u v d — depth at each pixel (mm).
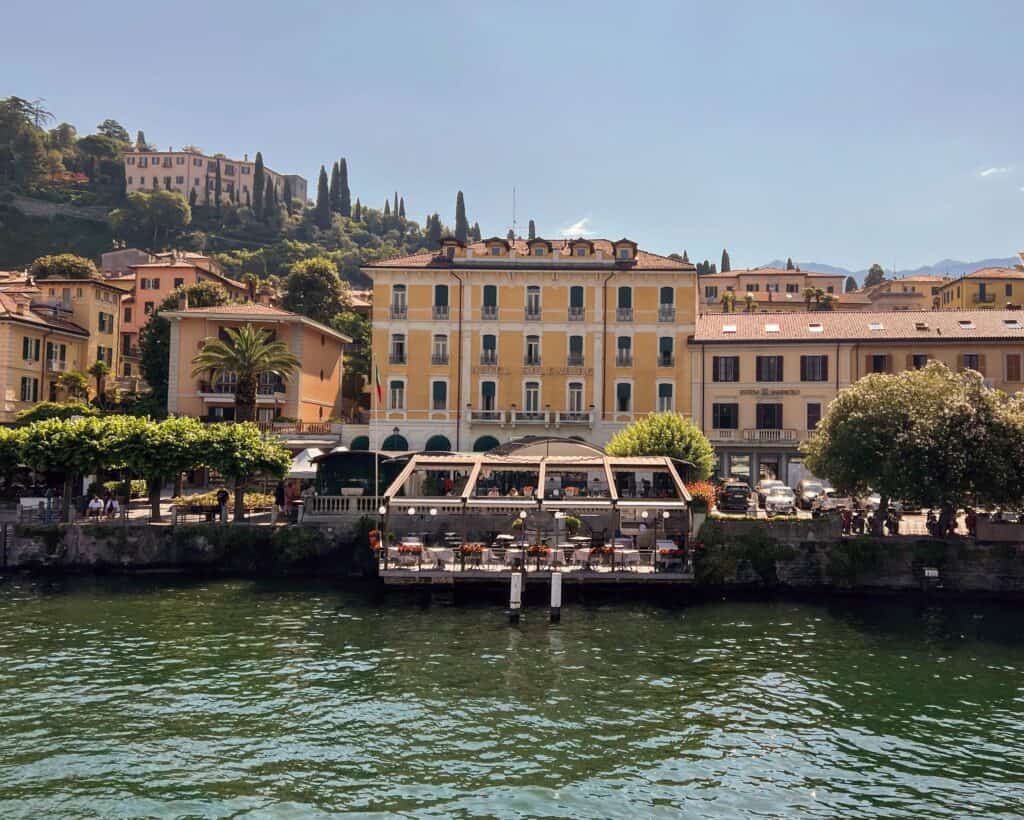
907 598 36875
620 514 40969
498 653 27906
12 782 18078
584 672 25938
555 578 32688
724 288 133750
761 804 17562
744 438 60156
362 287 191000
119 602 35156
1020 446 37438
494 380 62844
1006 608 35250
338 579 40438
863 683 25219
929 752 20297
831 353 60562
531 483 47406
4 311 67688
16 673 25203
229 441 42438
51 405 62469
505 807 17234
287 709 22547
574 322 62719
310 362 70188
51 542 41594
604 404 62344
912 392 40094
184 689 24016
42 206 184125
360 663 26672
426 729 21297
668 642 29406
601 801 17562
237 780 18328
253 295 105188
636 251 64875
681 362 62188
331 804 17281
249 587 38469
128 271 128375
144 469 41844
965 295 106312
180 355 66188
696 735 21156
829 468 40750
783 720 22203
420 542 38000
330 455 45562
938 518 44500
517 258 64188
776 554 37625
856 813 17219
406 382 62938
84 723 21375
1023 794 18141
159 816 16688
